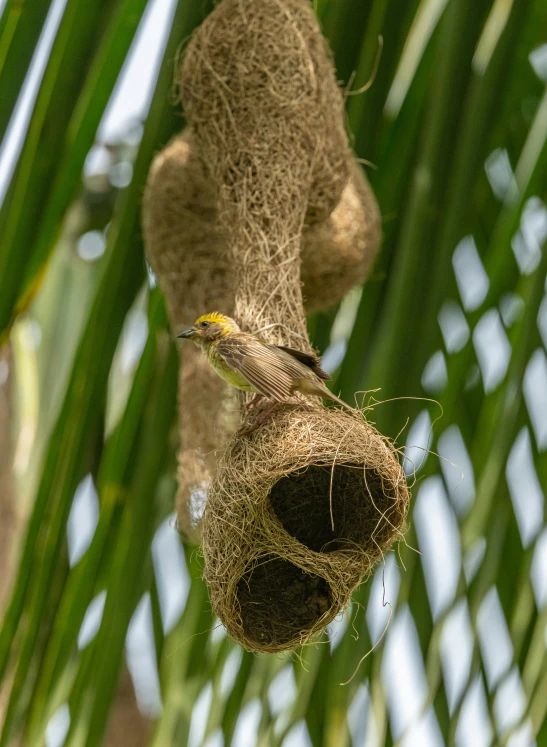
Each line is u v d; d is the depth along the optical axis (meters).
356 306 9.82
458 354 8.38
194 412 9.00
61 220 7.96
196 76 8.37
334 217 9.00
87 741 8.04
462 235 8.33
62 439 8.48
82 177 7.97
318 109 8.36
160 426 9.15
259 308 7.62
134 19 7.87
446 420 8.27
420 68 8.84
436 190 8.36
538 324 8.08
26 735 8.05
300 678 8.54
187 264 9.09
